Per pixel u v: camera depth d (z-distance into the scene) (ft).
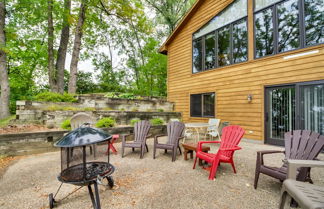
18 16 25.79
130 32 52.39
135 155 14.42
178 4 47.50
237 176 9.99
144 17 46.24
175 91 30.73
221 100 22.99
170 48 32.01
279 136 17.34
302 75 15.83
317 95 15.07
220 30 23.81
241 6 21.24
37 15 26.23
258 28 19.52
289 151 8.74
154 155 13.51
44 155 14.19
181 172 10.62
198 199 7.51
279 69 17.40
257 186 8.70
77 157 7.87
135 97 32.78
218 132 20.53
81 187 8.68
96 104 24.95
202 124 19.98
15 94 40.34
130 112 23.94
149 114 25.75
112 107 26.25
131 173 10.48
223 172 10.61
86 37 47.21
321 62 14.87
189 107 27.81
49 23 29.27
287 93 16.98
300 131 9.06
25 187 8.74
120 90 47.39
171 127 14.93
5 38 24.68
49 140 15.19
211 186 8.73
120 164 12.13
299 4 16.46
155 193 8.05
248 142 19.54
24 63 38.01
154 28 51.60
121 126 20.80
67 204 7.18
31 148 14.26
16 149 13.62
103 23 41.88
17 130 16.67
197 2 26.08
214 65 24.38
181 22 28.81
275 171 7.70
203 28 26.11
